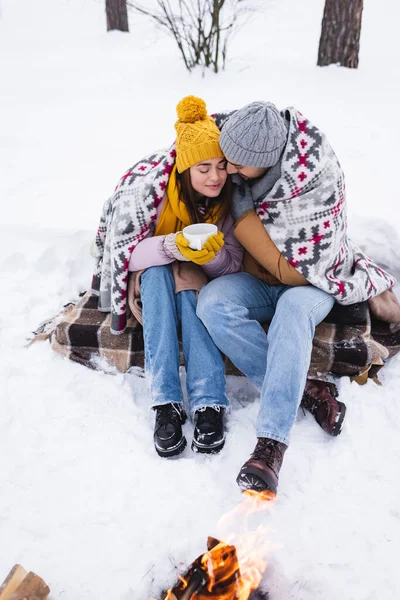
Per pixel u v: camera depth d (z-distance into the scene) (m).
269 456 1.82
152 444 2.06
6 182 4.05
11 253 3.03
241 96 5.51
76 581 1.60
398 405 2.17
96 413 2.18
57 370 2.37
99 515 1.79
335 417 2.04
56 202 3.71
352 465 1.94
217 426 2.04
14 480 1.91
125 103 5.55
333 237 2.16
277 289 2.29
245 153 1.95
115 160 4.33
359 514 1.78
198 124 2.07
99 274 2.64
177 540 1.70
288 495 1.85
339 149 4.25
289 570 1.61
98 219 3.48
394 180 3.77
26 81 6.65
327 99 5.36
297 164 2.06
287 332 1.97
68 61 7.69
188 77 6.21
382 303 2.43
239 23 9.30
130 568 1.63
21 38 9.57
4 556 1.67
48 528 1.75
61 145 4.67
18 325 2.63
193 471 1.92
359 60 6.70
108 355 2.38
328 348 2.25
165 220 2.28
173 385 2.11
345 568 1.63
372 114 4.97
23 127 5.08
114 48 8.38
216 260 2.26
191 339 2.15
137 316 2.30
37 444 2.04
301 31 8.75
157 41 8.48
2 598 1.46
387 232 2.91
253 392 2.34
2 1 12.34
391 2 9.47
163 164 2.19
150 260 2.20
